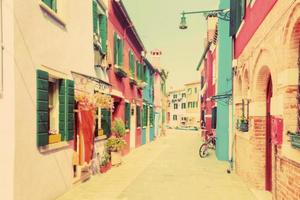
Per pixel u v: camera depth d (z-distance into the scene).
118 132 12.50
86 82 9.32
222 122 14.57
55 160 7.29
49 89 7.71
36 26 6.43
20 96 5.74
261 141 8.17
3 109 5.54
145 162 13.64
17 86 5.64
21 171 5.73
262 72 7.75
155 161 14.02
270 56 6.51
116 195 7.69
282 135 5.55
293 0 4.76
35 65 6.36
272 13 6.24
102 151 11.28
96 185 8.79
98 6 11.05
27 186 5.96
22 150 5.79
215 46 18.31
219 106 14.94
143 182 9.27
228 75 14.67
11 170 5.49
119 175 10.38
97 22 11.08
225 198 7.45
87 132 8.89
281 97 5.50
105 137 11.55
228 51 14.73
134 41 18.44
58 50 7.54
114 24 13.48
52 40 7.21
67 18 8.12
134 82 18.28
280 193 5.75
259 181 8.12
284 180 5.48
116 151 12.30
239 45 10.96
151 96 27.95
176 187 8.62
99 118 11.13
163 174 10.66
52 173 7.11
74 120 8.85
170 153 17.58
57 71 7.44
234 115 11.62
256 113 8.20
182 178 9.96
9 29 5.54
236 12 11.25
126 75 15.27
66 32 8.05
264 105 8.16
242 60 10.19
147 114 25.25
